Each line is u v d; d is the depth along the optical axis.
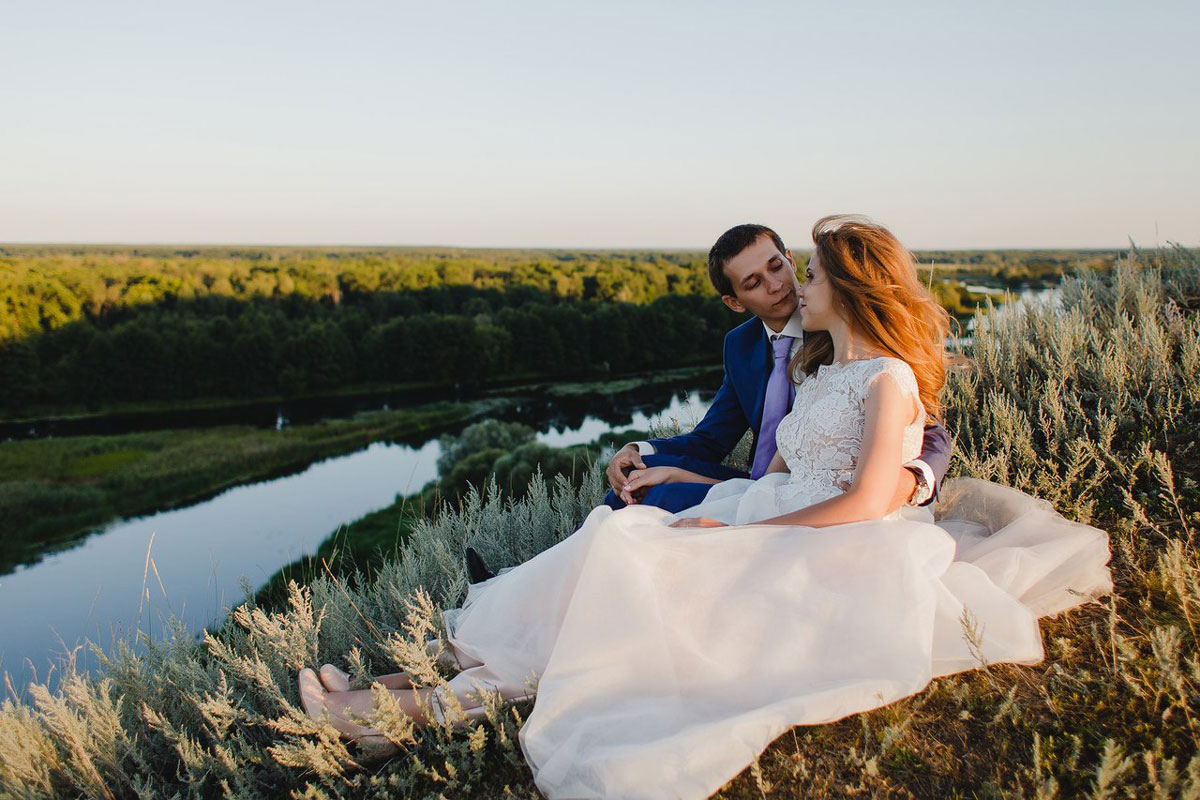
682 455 3.22
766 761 1.85
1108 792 1.51
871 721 1.92
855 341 2.32
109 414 63.50
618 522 2.06
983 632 1.87
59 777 2.09
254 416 63.03
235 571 26.33
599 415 59.62
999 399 3.44
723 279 2.90
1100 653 2.06
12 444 53.97
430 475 46.47
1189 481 2.65
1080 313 4.31
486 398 66.94
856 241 2.26
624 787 1.63
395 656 2.10
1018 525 2.39
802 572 1.96
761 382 3.01
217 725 2.16
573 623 1.93
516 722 2.04
